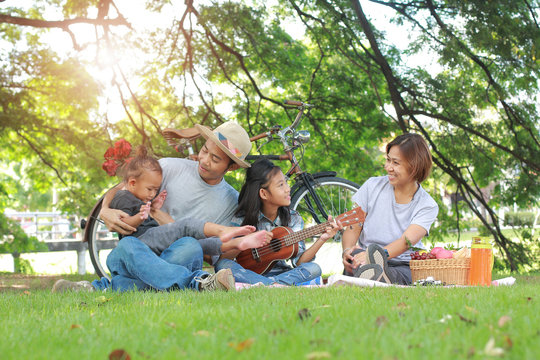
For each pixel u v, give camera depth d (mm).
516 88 7164
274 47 8102
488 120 7789
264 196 3408
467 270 2977
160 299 2170
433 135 7711
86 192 9375
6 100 7590
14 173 20172
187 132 3715
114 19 7062
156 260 2770
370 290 2283
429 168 3359
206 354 1102
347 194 4074
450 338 1168
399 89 7328
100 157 8414
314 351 1114
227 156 3369
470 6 6355
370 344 1133
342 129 8570
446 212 8383
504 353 1029
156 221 3221
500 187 7660
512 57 6734
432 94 7152
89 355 1159
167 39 7957
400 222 3441
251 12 7582
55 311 1941
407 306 1692
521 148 7359
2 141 8477
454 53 6516
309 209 3998
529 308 1580
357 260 3207
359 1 6723
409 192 3436
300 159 4016
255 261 3324
